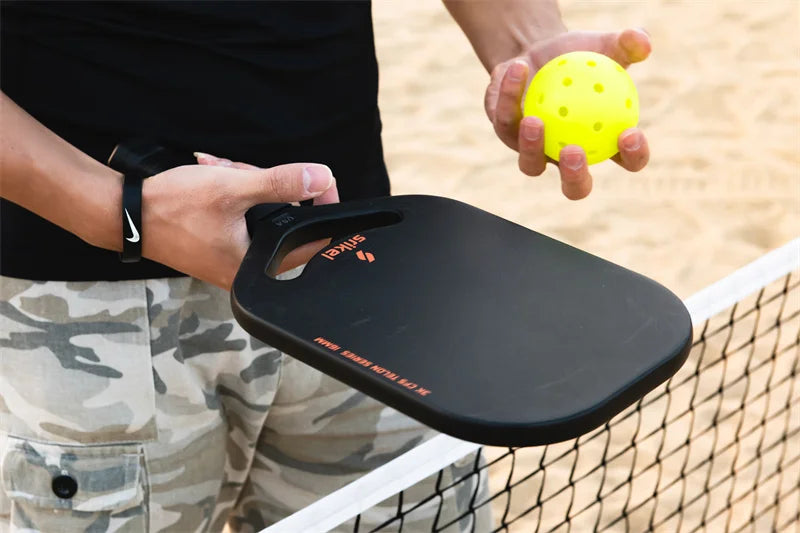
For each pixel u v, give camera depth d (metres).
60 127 2.08
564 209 5.77
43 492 2.19
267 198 1.89
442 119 6.73
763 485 3.88
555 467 3.98
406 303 1.67
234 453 2.41
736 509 3.79
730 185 6.01
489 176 6.11
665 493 3.85
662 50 7.59
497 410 1.45
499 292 1.71
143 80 2.06
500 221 1.90
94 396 2.16
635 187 5.98
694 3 8.27
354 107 2.30
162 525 2.27
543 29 2.46
